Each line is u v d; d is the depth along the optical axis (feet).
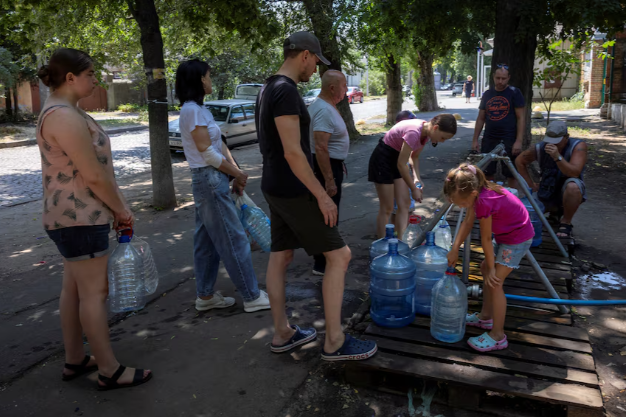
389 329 10.94
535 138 43.73
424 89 82.12
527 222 9.88
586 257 17.08
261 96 9.94
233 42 36.04
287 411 9.25
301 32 10.01
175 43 34.22
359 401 9.52
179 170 38.14
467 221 9.98
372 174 16.60
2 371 10.68
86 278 9.43
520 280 13.50
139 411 9.27
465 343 10.23
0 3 23.35
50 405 9.47
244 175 13.21
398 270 10.75
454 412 9.16
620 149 38.17
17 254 19.53
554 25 28.60
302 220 9.82
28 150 52.90
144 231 21.56
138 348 11.51
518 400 9.39
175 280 15.74
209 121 12.19
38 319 13.41
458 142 44.42
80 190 9.03
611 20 25.43
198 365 10.76
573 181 17.35
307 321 12.71
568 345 9.99
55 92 9.11
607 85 59.88
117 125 75.36
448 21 34.65
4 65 61.82
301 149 9.53
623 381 10.16
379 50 43.14
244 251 12.90
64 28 28.14
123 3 25.44
